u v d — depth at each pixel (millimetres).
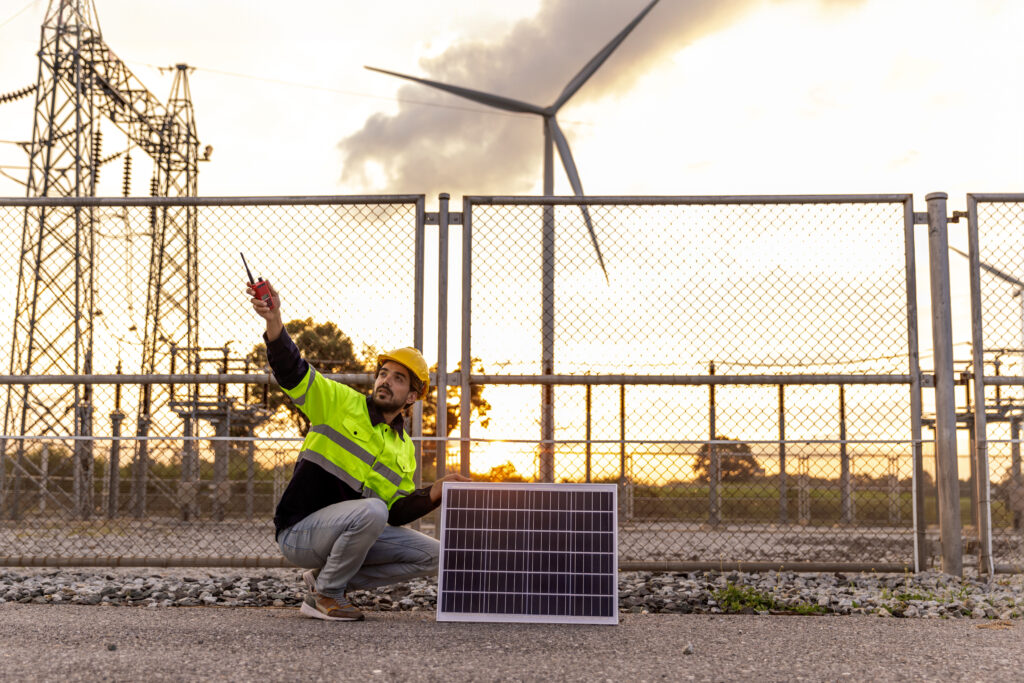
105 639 3650
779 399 7184
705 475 6488
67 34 22484
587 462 6379
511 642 3713
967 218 6555
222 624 4098
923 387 6578
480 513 4434
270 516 6844
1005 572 6195
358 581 4547
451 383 6340
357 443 4422
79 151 21188
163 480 6793
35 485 6938
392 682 2893
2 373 6379
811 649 3613
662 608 4891
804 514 6438
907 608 4844
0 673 2951
